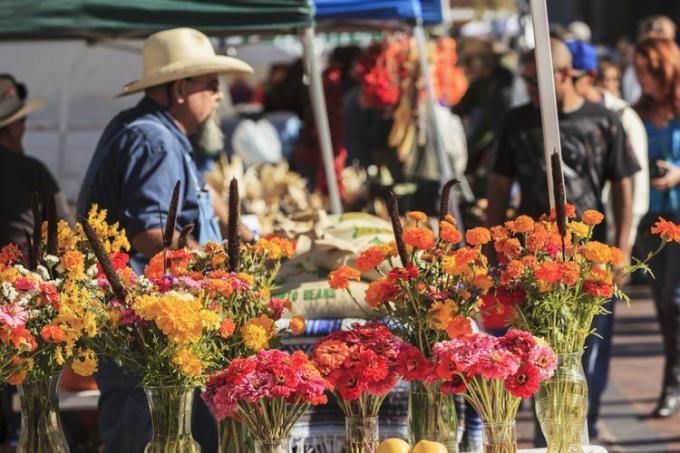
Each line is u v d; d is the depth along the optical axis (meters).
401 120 15.91
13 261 6.62
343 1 12.79
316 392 5.86
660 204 13.37
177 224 8.50
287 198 14.80
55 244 6.45
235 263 6.45
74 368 5.98
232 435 6.28
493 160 10.72
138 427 8.15
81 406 9.88
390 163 16.02
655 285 13.83
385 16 12.90
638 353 17.84
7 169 10.80
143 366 6.15
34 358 6.12
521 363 5.90
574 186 10.22
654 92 13.31
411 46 16.08
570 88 10.31
